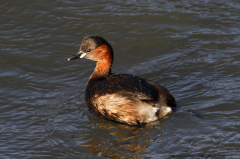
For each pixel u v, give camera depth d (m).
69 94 13.35
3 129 11.29
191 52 15.88
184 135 10.66
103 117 11.78
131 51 16.09
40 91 13.52
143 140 10.57
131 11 18.70
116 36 16.97
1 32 17.09
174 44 16.45
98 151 10.19
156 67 15.05
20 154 10.14
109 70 13.20
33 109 12.44
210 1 19.53
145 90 11.38
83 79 14.36
